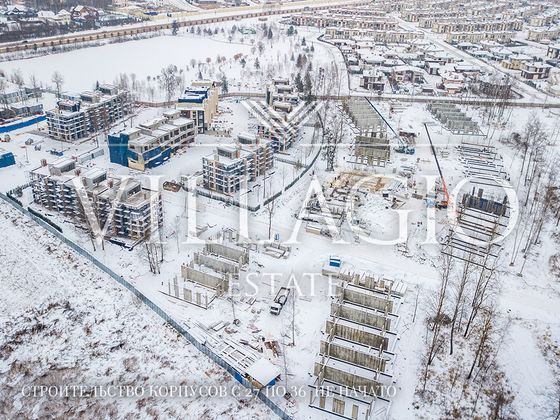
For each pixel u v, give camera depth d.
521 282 122.44
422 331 106.56
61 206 145.50
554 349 102.75
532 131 197.12
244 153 164.50
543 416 88.62
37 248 132.50
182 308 111.50
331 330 102.94
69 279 121.50
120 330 106.69
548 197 149.75
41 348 103.44
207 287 118.12
